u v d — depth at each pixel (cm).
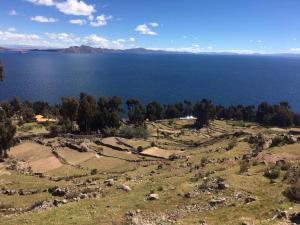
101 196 3669
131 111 17075
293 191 2877
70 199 3706
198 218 2691
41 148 8425
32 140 9275
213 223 2544
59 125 11744
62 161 7481
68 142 8850
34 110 18200
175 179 4228
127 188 3909
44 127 12125
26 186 5259
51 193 4528
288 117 16662
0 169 6612
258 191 3250
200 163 5509
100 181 5141
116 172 6531
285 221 2348
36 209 3419
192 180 3997
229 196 3155
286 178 3578
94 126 12069
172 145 9950
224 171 4244
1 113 10650
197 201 3119
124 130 11194
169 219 2758
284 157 4922
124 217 2880
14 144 8019
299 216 2400
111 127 11744
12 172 6462
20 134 10119
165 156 8181
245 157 5291
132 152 8531
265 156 5062
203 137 13075
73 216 2964
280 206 2678
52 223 2823
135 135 11156
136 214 2928
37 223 2853
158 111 19688
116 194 3722
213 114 19162
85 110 11775
